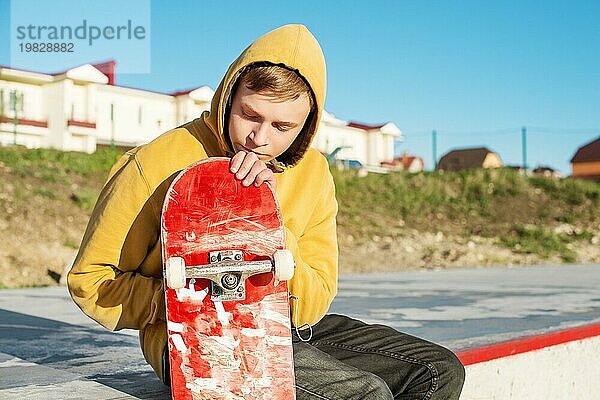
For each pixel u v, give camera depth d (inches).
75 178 475.8
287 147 64.2
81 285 63.3
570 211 698.8
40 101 886.4
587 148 1407.5
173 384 58.1
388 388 65.6
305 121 65.6
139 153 64.9
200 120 68.3
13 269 342.6
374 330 79.0
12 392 70.0
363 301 207.2
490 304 194.4
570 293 236.5
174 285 55.4
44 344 115.5
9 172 445.1
